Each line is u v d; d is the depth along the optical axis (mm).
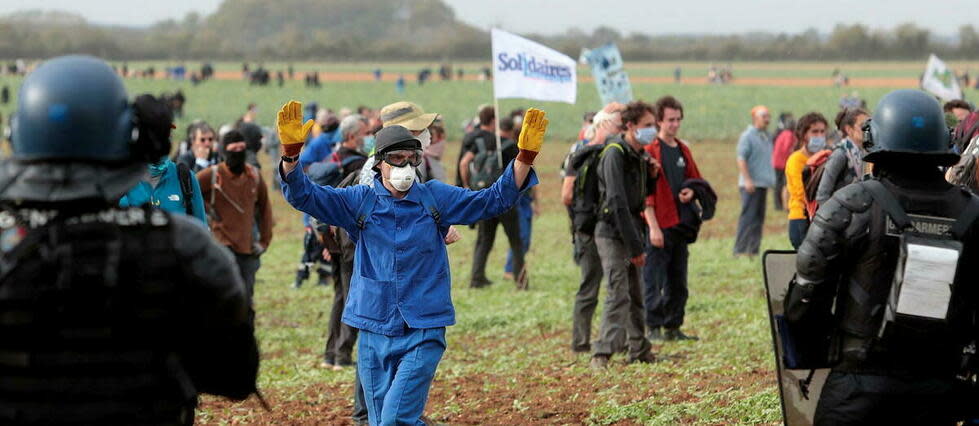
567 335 41781
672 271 38250
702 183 36719
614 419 27547
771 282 16359
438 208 21656
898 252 14781
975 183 23922
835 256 15000
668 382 31641
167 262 11695
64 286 11219
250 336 12531
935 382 14898
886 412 15039
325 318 48000
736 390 29656
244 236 34812
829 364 15578
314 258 53562
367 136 35094
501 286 54531
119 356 11469
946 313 14547
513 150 50906
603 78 57938
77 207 11641
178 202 26766
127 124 12039
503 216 52594
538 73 49156
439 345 21719
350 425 28406
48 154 11703
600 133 34594
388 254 21406
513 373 34438
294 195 20875
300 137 20359
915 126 14992
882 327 14672
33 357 11312
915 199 14961
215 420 29031
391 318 21359
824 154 33281
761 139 60500
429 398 31250
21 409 11398
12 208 11648
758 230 61156
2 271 11312
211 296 11953
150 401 11648
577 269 60469
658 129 36812
